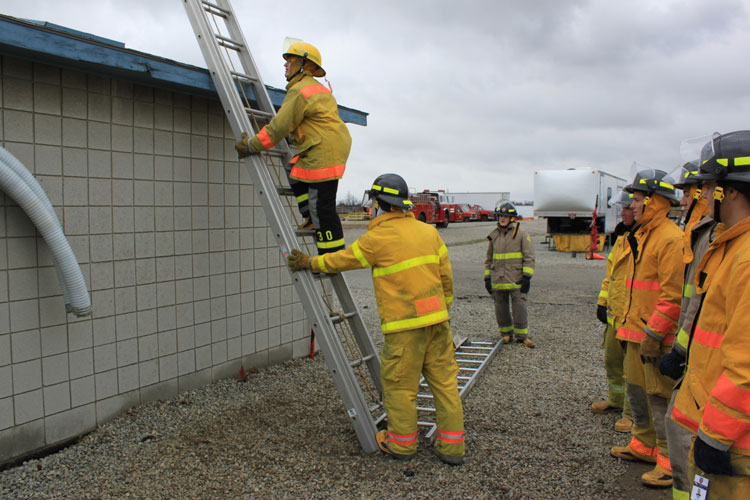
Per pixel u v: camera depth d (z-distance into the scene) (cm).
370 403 482
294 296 594
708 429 186
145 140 438
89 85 397
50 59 357
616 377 439
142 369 442
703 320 209
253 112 430
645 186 348
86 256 399
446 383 362
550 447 388
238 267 526
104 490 326
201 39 418
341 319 413
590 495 321
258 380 525
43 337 372
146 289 443
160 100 450
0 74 346
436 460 366
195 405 458
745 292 180
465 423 432
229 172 514
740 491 188
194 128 479
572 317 864
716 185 204
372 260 353
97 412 409
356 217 4566
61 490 327
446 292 382
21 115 359
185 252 474
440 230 3247
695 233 267
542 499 316
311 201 396
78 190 392
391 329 351
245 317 536
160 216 452
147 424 418
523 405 471
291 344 591
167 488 328
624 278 403
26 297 362
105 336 413
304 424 425
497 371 570
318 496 319
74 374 392
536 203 1917
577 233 2033
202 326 492
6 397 354
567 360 611
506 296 681
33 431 369
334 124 389
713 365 204
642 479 331
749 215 200
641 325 349
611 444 393
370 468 354
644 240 352
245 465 357
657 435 330
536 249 2142
